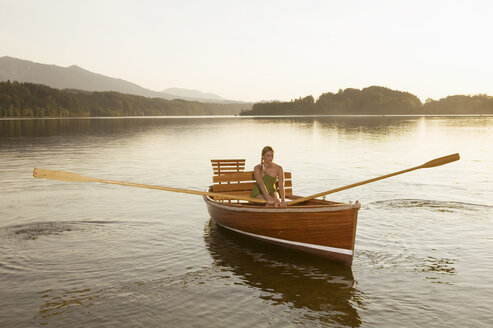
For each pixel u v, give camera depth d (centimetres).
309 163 1543
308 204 697
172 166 1468
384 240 648
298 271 542
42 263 557
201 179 1209
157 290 481
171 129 4612
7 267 541
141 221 768
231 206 675
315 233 591
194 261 577
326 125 5653
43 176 583
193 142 2612
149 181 1173
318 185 1112
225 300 457
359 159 1656
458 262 557
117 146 2291
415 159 1655
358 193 985
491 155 1781
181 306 443
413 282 498
